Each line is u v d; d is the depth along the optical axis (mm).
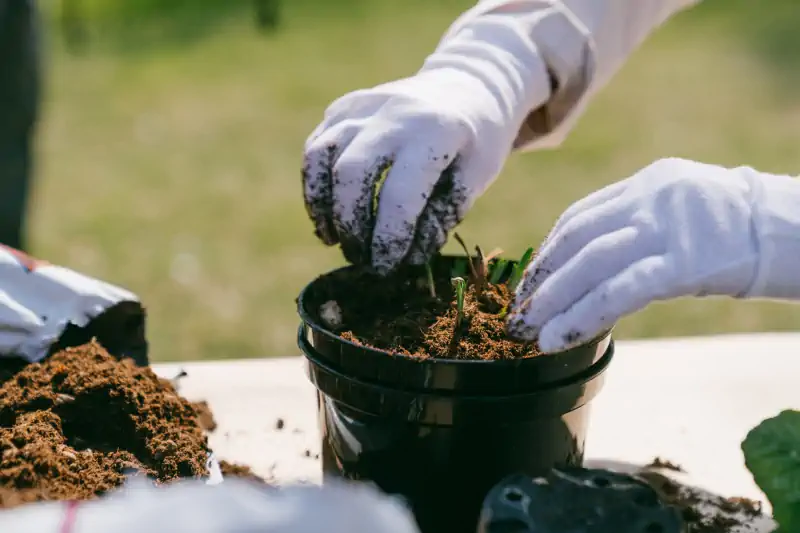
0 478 669
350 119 778
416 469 705
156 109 3873
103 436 743
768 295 674
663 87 3945
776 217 667
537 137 907
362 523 491
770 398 904
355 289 798
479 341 733
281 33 4953
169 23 5125
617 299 654
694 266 657
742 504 768
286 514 490
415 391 684
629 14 895
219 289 2322
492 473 700
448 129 748
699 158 3098
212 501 494
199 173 3170
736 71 4094
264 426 870
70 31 4672
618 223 681
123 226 2711
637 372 948
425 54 4480
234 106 3885
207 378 941
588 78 864
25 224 1819
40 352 806
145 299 2254
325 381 714
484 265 797
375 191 773
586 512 626
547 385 690
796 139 3258
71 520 496
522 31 833
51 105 3920
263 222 2752
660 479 797
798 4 4945
